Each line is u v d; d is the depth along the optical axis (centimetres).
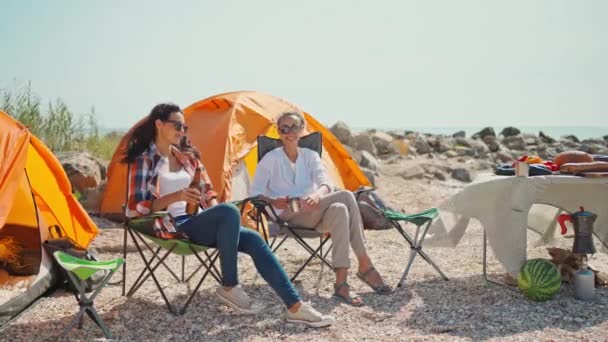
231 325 341
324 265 481
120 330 331
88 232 457
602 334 321
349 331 332
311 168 441
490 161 1525
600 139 2144
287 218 414
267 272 341
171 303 379
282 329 335
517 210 392
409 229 650
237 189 601
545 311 360
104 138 952
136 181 350
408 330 333
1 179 331
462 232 435
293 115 435
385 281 434
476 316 353
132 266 477
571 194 432
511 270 389
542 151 1802
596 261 481
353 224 402
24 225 412
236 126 618
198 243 356
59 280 406
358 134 1310
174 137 358
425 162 1238
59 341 315
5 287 361
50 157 408
